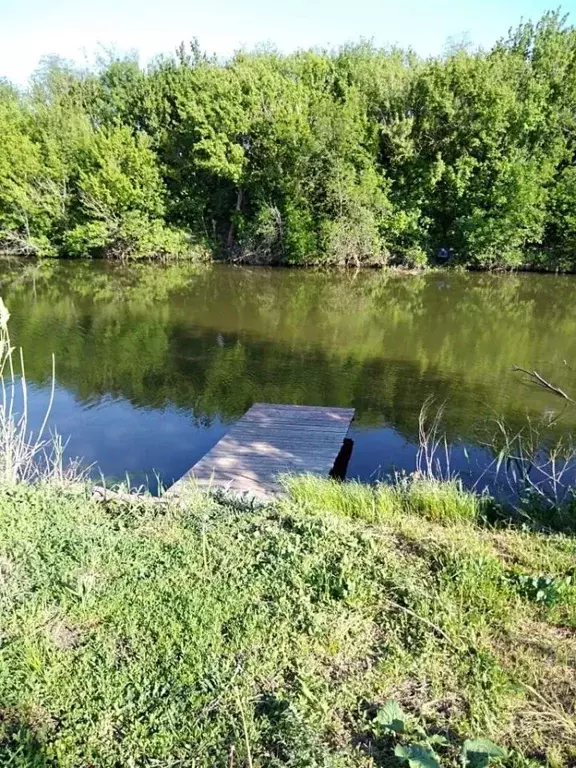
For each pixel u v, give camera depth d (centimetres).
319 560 346
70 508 414
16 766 217
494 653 279
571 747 229
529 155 1992
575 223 1925
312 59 2300
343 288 1777
